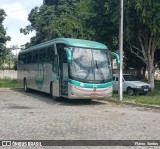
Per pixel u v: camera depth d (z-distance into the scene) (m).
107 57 19.55
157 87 32.72
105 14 26.52
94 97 18.66
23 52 29.77
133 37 26.22
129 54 33.16
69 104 19.22
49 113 15.17
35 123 12.38
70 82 18.27
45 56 22.77
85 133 10.57
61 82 19.69
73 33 29.80
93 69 18.78
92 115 14.69
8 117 13.80
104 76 19.02
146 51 27.55
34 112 15.45
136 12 24.95
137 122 12.88
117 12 24.53
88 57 18.86
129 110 16.84
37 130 11.01
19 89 31.50
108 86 19.11
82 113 15.32
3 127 11.51
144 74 38.69
